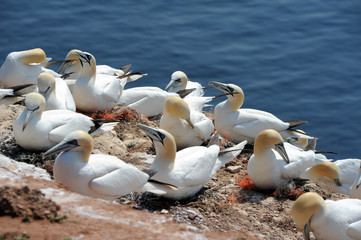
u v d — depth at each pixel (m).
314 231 13.73
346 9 34.06
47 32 30.94
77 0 34.16
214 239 10.78
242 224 14.23
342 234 13.36
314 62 29.70
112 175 13.27
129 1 34.38
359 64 29.59
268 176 16.14
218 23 32.56
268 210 15.26
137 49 30.17
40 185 12.15
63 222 10.30
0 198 10.24
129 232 10.34
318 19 33.03
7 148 15.90
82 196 11.96
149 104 20.56
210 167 15.04
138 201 14.23
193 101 20.84
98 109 19.52
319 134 25.50
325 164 16.56
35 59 20.16
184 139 18.14
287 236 14.13
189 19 32.78
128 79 22.14
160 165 14.49
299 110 26.73
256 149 16.16
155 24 32.25
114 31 31.45
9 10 32.59
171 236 10.53
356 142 25.17
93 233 10.02
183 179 14.44
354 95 27.72
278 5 34.41
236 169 17.94
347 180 17.27
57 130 15.70
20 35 30.48
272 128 19.59
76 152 13.38
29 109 15.45
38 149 15.79
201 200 14.97
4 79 20.17
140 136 18.86
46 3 33.69
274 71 29.08
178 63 29.34
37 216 10.23
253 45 30.84
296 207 13.51
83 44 30.19
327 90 27.97
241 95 19.66
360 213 13.55
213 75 28.78
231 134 19.81
